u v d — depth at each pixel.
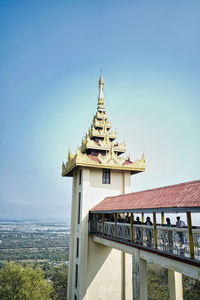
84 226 21.03
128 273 21.06
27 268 32.94
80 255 20.44
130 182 23.42
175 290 13.44
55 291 42.38
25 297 29.88
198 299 23.55
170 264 10.16
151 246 11.59
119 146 25.14
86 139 24.09
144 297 12.04
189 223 9.08
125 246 14.39
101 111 27.19
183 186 10.93
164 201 10.68
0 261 103.81
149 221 14.10
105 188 22.80
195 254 8.74
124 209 13.97
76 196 24.55
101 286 20.44
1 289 29.72
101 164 22.05
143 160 23.53
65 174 26.92
